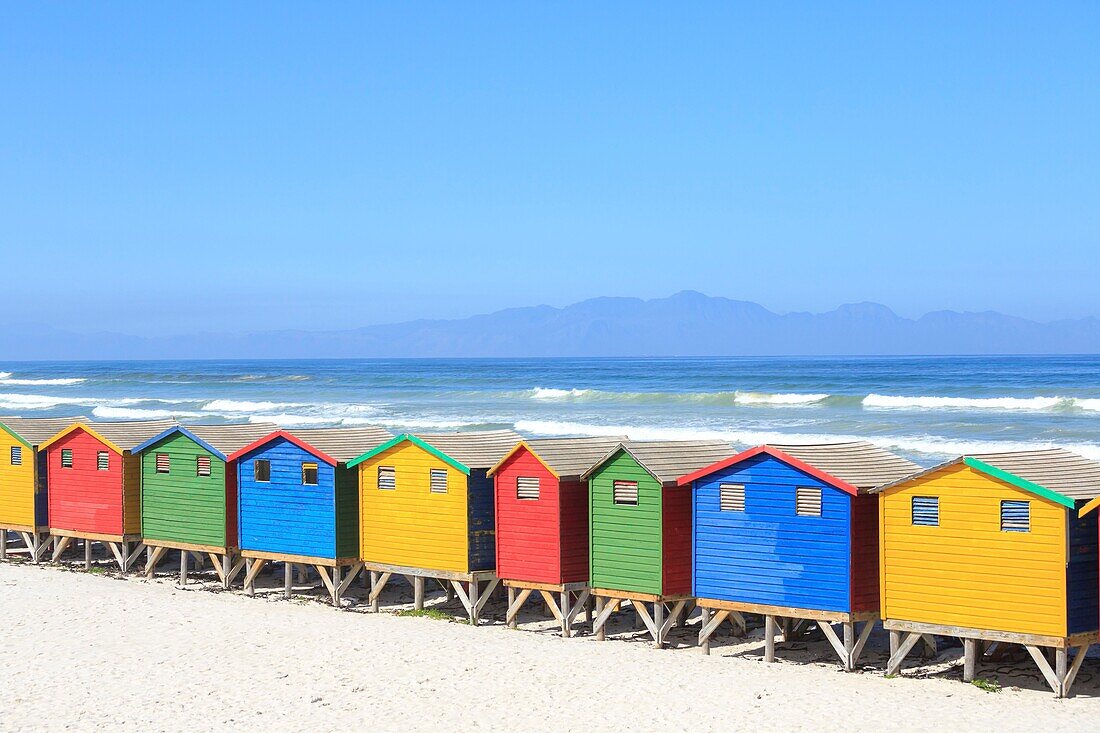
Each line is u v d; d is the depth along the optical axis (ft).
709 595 88.02
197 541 119.75
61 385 563.07
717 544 87.66
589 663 86.12
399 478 105.40
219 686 81.56
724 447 97.71
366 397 396.78
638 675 82.53
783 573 84.38
